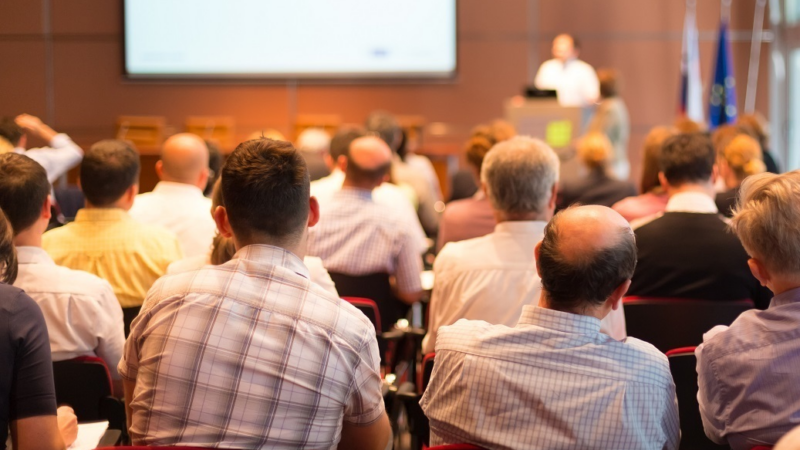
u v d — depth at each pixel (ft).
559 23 28.66
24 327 5.15
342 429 5.51
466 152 12.61
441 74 28.07
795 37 27.76
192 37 27.94
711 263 8.43
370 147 10.55
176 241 9.15
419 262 11.64
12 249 5.46
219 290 5.16
